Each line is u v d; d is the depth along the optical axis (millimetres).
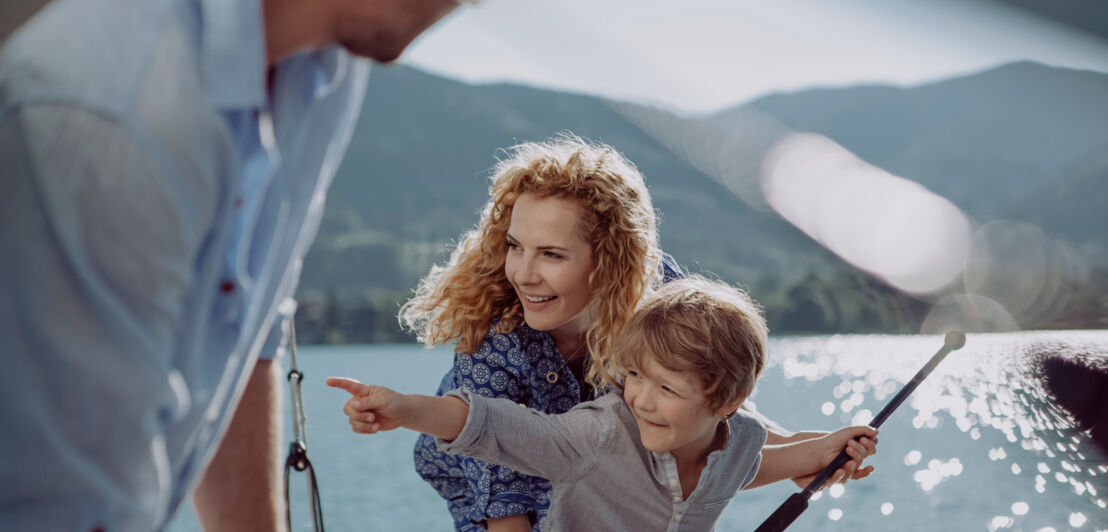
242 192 746
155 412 683
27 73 652
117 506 672
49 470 653
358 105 976
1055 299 32344
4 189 635
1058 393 6496
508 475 1540
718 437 1526
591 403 1474
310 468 1260
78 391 649
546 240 1467
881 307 49000
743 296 1516
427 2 777
